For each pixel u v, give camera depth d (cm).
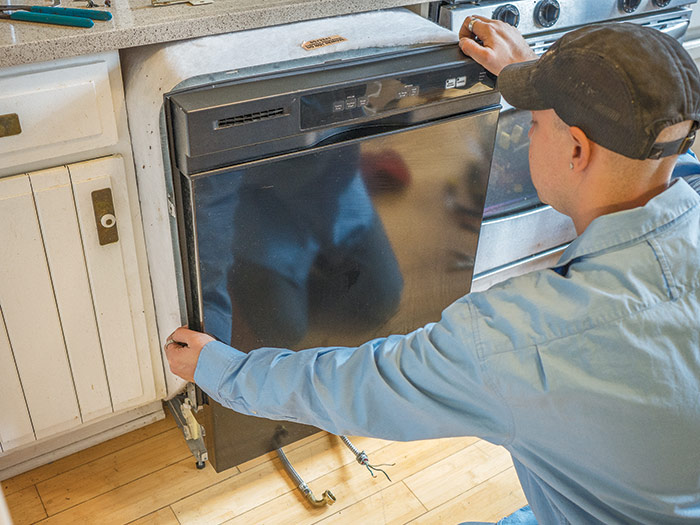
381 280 152
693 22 195
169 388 165
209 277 127
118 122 126
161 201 129
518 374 75
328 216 134
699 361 73
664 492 77
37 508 154
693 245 76
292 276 137
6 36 109
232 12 127
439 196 148
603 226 77
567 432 77
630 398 73
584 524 89
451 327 80
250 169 119
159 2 131
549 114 81
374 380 85
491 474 169
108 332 146
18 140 115
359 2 140
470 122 141
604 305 74
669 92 71
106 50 116
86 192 127
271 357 98
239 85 116
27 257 127
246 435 156
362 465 169
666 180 79
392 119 132
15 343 135
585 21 165
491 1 151
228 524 154
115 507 156
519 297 78
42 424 149
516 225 189
